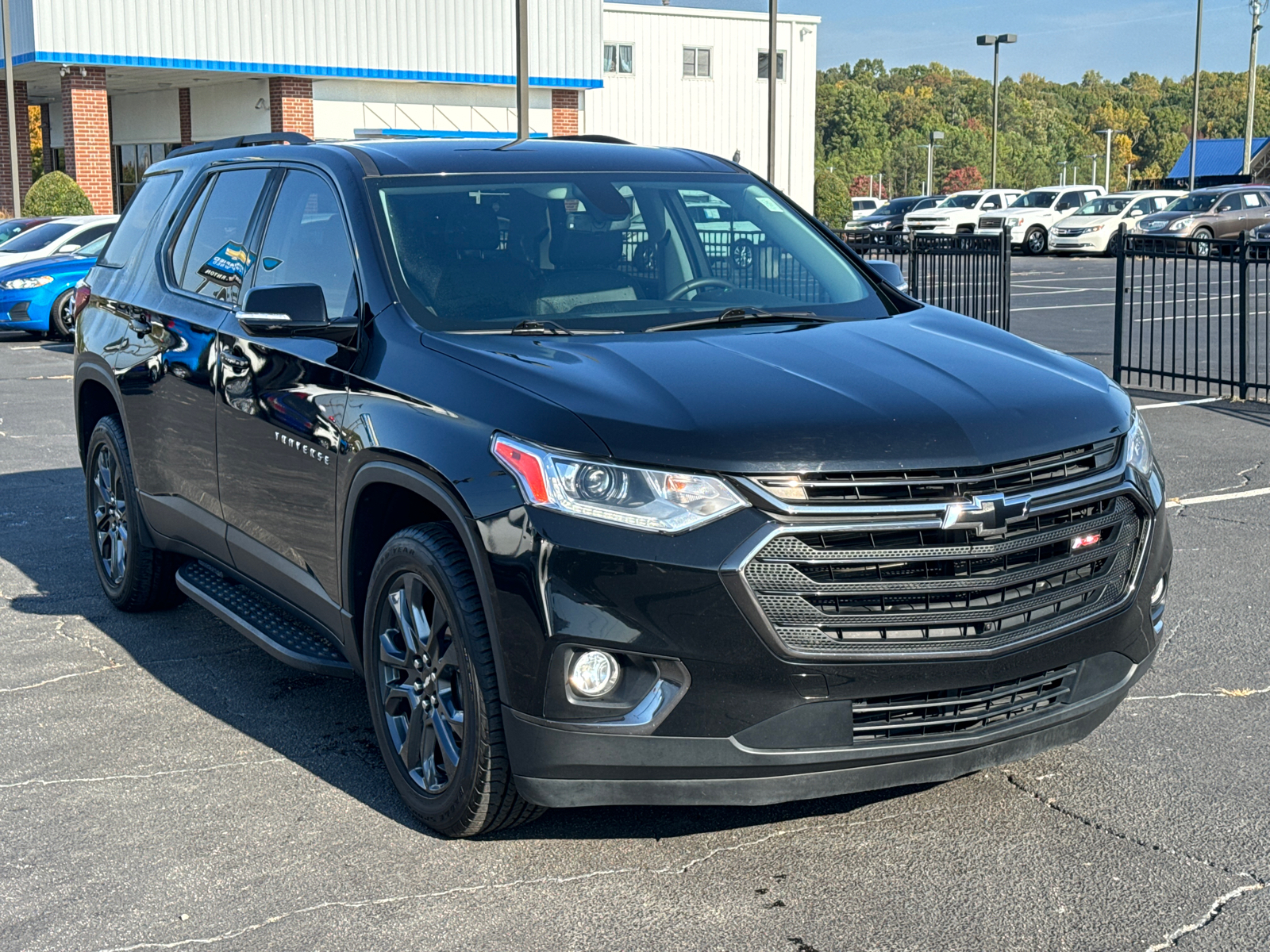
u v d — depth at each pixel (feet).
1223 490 27.25
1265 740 14.61
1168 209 124.26
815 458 10.72
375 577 12.87
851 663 10.81
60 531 24.70
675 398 11.31
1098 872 11.68
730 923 10.89
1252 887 11.39
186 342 16.80
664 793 11.09
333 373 13.66
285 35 107.96
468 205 14.89
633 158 16.71
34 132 142.20
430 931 10.82
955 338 13.69
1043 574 11.39
